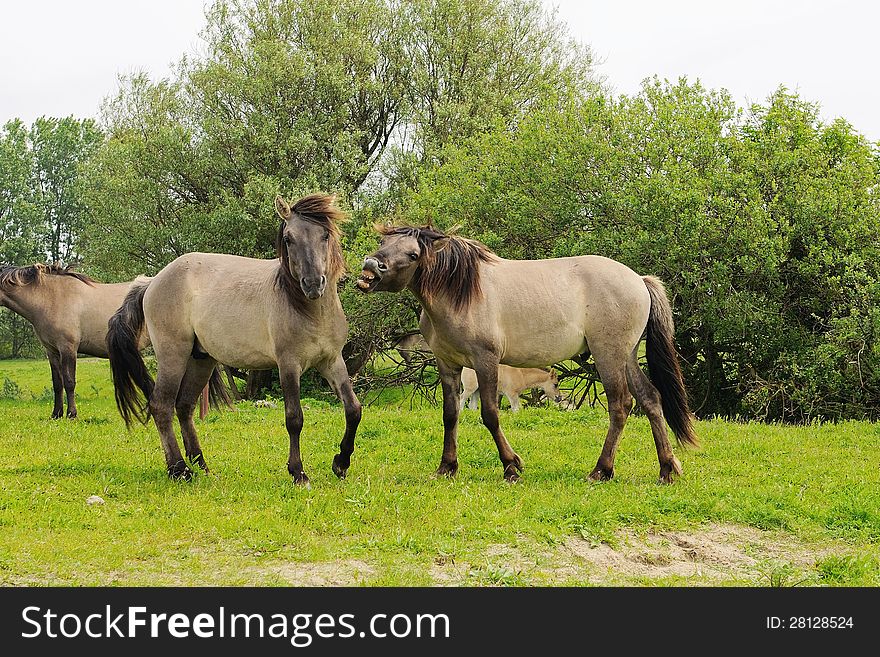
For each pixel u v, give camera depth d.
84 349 13.38
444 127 23.58
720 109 16.95
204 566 5.29
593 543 5.88
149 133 24.25
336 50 23.91
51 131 53.41
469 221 18.50
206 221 22.86
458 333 7.57
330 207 7.13
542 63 24.75
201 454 8.26
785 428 11.37
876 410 15.19
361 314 18.91
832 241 15.73
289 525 6.06
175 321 7.88
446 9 23.77
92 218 26.00
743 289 15.40
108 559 5.35
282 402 15.25
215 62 24.05
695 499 6.98
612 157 16.41
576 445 9.91
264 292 7.44
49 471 7.99
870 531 6.32
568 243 16.22
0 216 45.25
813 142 16.64
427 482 7.67
